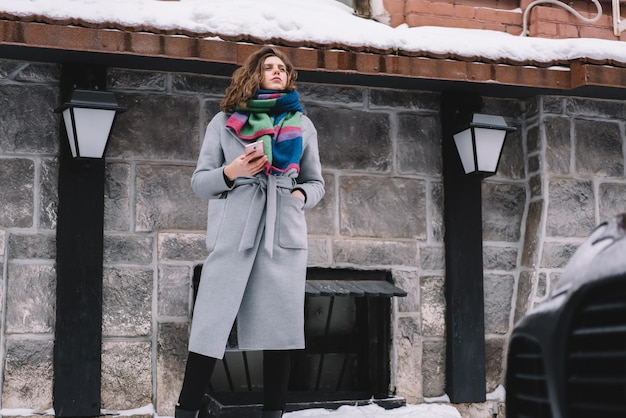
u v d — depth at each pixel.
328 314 5.69
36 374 4.95
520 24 6.14
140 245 5.20
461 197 5.75
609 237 2.08
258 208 3.92
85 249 5.03
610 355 1.88
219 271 3.89
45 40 4.58
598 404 1.89
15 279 4.98
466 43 5.34
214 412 4.92
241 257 3.88
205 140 4.07
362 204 5.62
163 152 5.29
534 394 2.09
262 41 4.92
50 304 5.02
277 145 4.00
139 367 5.12
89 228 5.05
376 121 5.72
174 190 5.29
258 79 4.03
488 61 5.34
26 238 5.02
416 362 5.62
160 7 4.93
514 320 5.86
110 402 5.06
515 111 6.05
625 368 1.84
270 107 4.04
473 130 5.45
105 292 5.11
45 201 5.07
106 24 4.66
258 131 3.96
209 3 5.13
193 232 5.29
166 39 4.77
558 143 5.90
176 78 5.36
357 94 5.70
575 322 1.97
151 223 5.22
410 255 5.68
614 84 5.48
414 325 5.64
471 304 5.69
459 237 5.71
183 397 3.89
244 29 4.91
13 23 4.54
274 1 5.50
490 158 5.49
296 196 3.98
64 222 5.02
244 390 5.56
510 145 6.00
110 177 5.20
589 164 5.95
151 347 5.15
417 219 5.73
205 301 3.90
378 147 5.70
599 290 1.93
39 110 5.12
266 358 3.97
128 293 5.14
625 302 1.85
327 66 5.02
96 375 4.99
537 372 2.06
